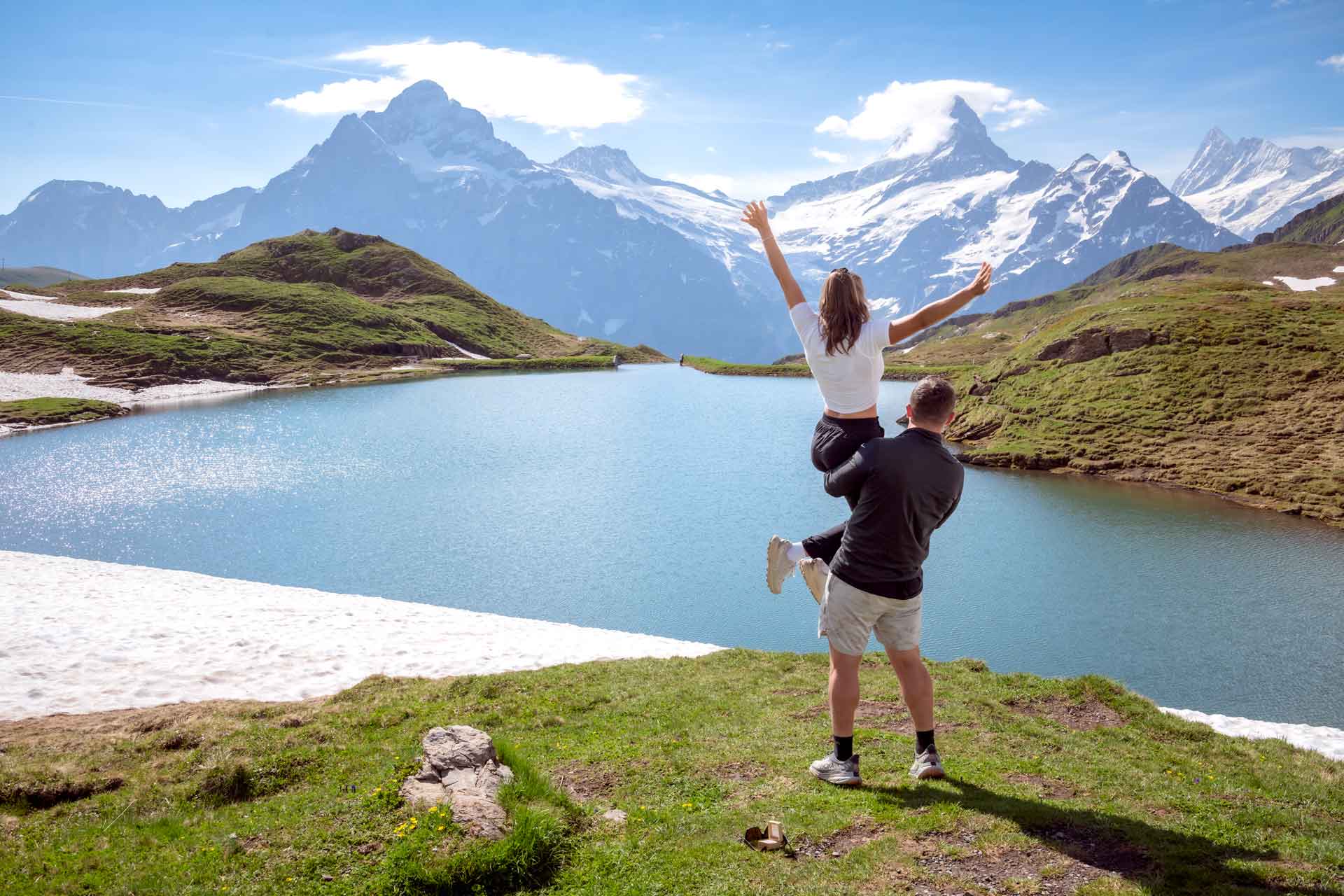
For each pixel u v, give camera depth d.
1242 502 46.09
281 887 5.90
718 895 5.25
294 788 8.06
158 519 45.81
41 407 88.62
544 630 20.72
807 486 53.78
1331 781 7.89
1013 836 5.69
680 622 29.81
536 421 85.81
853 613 6.13
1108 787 6.95
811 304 5.84
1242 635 26.59
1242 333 67.94
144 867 6.29
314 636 18.55
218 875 6.11
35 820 7.52
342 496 51.28
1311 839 5.82
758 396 111.44
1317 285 142.62
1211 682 23.00
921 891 5.05
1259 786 7.45
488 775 7.24
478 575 35.56
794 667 13.55
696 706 10.86
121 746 9.55
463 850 5.93
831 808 6.31
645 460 63.25
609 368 164.38
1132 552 36.94
